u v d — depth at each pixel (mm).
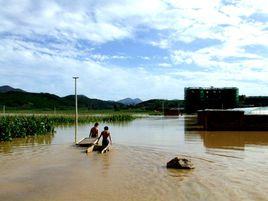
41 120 34094
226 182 13312
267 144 24672
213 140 27375
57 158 19016
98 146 22203
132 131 37250
